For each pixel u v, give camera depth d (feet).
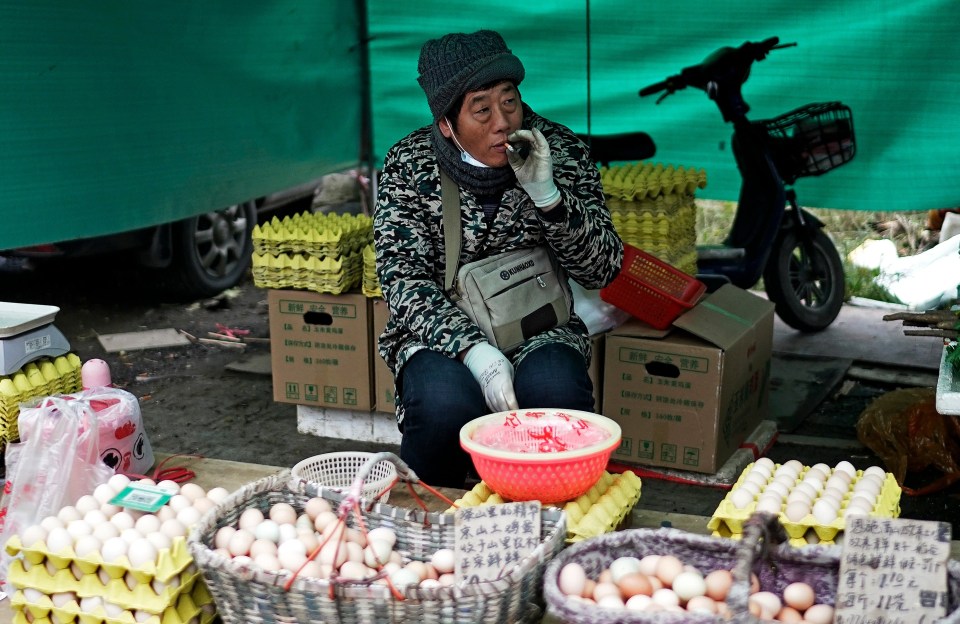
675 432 11.98
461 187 8.57
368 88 18.54
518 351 8.81
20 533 7.27
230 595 5.73
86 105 12.19
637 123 17.54
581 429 7.31
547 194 7.89
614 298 12.12
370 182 19.04
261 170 15.66
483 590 5.40
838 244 21.90
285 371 13.79
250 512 6.59
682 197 13.93
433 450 8.42
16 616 6.34
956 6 15.39
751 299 13.29
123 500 6.80
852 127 16.44
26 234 11.62
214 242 21.03
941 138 16.11
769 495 6.73
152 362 17.70
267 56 15.56
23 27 11.26
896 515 6.89
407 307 8.54
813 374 16.15
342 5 17.52
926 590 5.36
